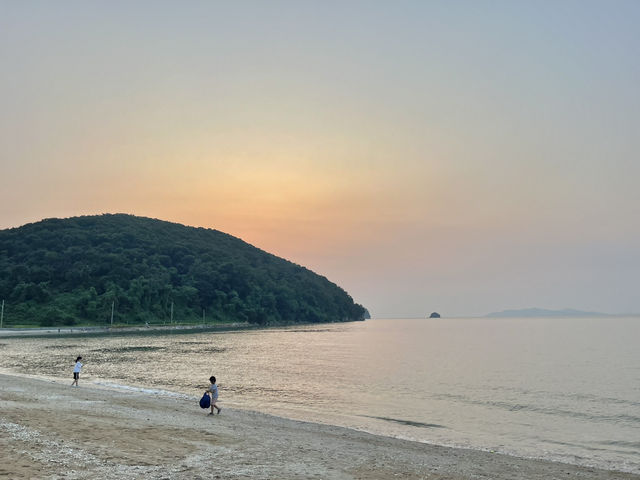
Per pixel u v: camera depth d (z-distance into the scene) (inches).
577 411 1526.8
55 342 4397.1
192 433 896.3
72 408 1083.3
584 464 933.8
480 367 2878.9
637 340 5674.2
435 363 3107.8
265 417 1236.5
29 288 7293.3
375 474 699.4
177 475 604.1
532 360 3334.2
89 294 7426.2
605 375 2484.0
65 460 627.8
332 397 1729.8
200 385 1914.4
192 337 5772.6
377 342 5492.1
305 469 690.2
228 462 693.3
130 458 667.4
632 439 1165.7
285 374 2390.5
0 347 3725.4
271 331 7805.1
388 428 1235.9
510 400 1726.1
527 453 1017.5
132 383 1910.7
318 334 7160.4
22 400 1152.8
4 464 587.2
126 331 6875.0
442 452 943.0
